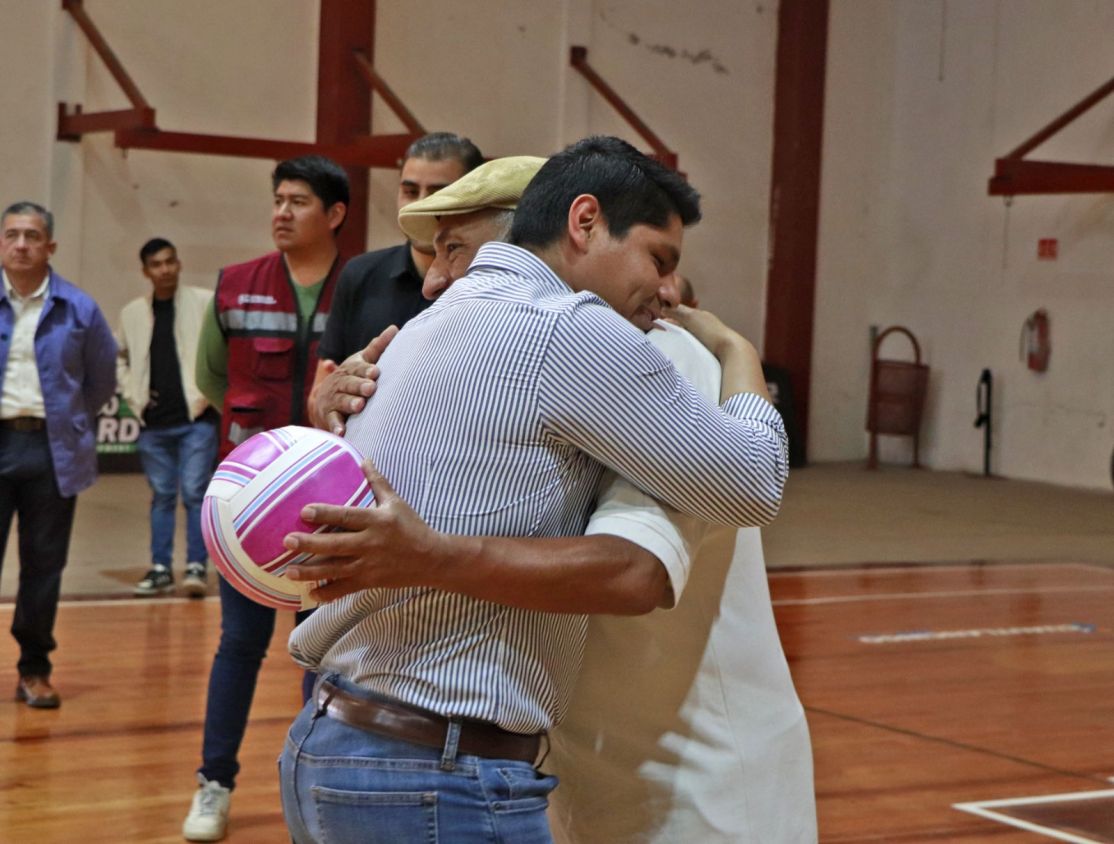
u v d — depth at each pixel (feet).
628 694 6.32
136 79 38.04
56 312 16.10
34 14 36.32
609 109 45.06
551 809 6.63
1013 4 45.96
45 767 14.08
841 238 49.29
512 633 5.41
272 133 39.99
